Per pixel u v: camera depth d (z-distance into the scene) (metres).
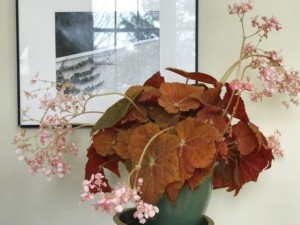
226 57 1.09
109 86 1.08
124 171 1.07
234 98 0.79
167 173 0.72
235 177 0.86
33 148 1.07
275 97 1.10
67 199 1.10
